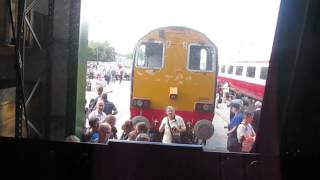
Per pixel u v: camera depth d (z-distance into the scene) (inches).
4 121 132.9
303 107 95.4
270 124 102.0
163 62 393.1
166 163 96.6
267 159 97.3
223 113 608.1
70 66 148.5
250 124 304.2
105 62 849.5
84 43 156.6
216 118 561.9
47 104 151.0
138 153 97.4
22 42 119.3
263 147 103.9
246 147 293.0
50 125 152.9
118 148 97.6
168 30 392.5
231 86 684.7
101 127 225.6
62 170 97.0
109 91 601.3
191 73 392.5
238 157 97.3
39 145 98.3
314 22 88.0
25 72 147.4
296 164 96.2
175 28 391.9
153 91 394.6
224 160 96.9
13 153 97.6
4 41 131.5
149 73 394.9
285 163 96.3
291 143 98.1
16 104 121.9
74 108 152.0
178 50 392.8
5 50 127.2
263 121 104.5
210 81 392.8
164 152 97.1
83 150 97.9
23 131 130.6
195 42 392.8
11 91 136.0
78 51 147.9
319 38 89.4
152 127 391.9
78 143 98.3
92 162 97.2
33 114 150.9
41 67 147.9
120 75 866.1
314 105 94.5
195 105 391.9
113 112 353.7
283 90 98.0
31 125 144.4
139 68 396.2
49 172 97.0
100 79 745.6
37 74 148.3
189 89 393.1
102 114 332.8
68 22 145.5
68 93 150.8
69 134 153.1
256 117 304.2
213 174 95.9
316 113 94.7
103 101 351.3
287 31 93.2
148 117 394.6
